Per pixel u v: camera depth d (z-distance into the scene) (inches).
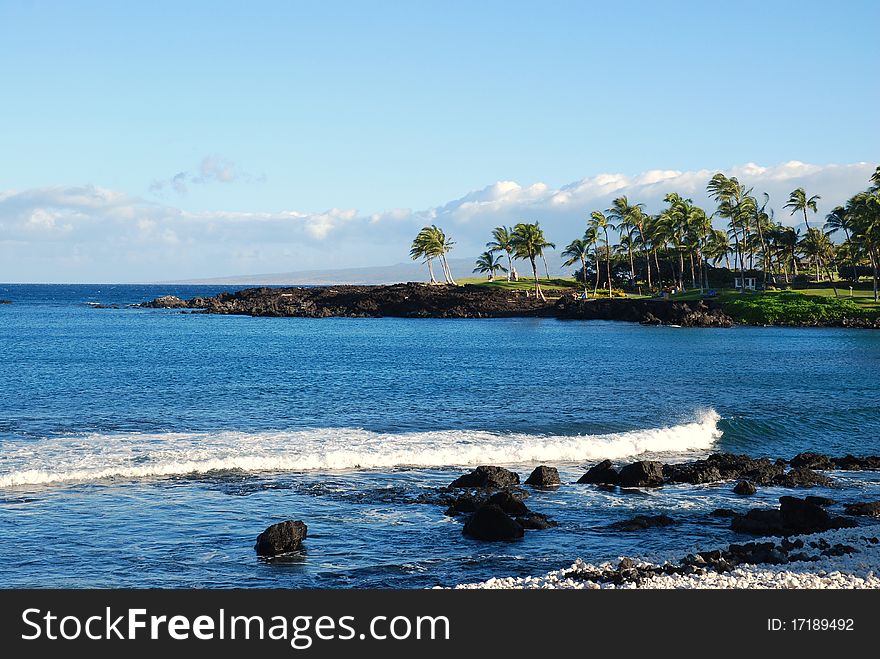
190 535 741.9
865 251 4872.0
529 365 2573.8
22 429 1277.1
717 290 5782.5
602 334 4252.0
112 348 3218.5
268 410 1525.6
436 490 916.0
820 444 1284.4
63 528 752.3
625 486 959.0
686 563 645.9
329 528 771.4
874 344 3513.8
